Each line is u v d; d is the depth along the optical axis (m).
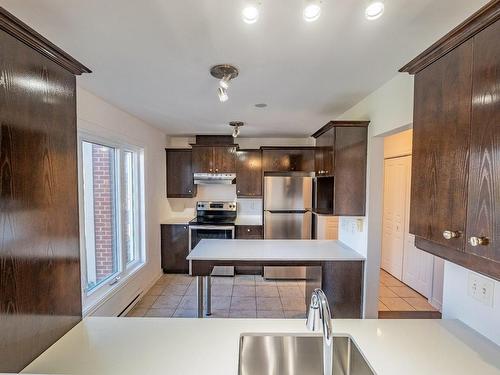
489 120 0.85
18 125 0.96
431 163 1.13
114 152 3.11
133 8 1.26
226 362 1.07
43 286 1.09
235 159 4.69
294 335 1.28
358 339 1.22
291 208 4.38
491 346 1.17
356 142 2.62
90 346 1.16
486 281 1.22
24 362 1.00
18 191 0.96
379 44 1.58
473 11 1.27
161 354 1.12
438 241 1.09
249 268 4.61
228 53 1.70
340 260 2.64
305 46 1.60
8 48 0.92
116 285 2.97
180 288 4.00
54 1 1.21
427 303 3.53
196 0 1.20
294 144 5.05
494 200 0.83
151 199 4.07
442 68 1.06
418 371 1.02
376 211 2.59
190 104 2.85
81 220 2.44
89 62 1.83
